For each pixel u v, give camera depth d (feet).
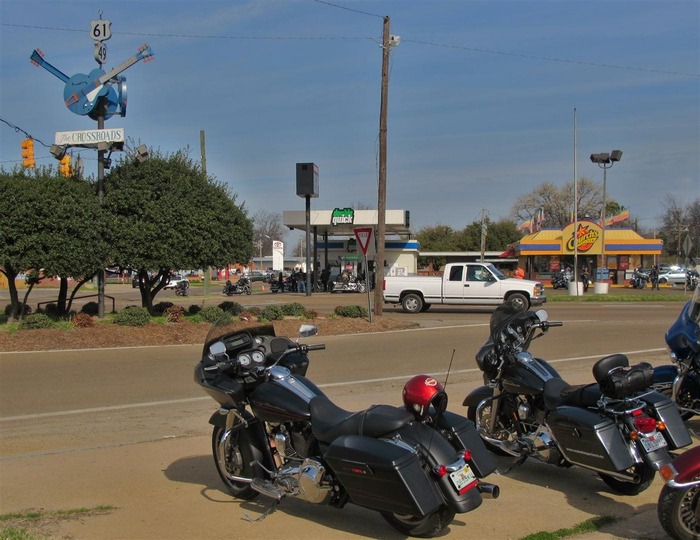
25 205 55.72
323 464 15.89
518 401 20.51
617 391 17.38
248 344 18.24
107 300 120.98
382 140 71.36
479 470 15.74
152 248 62.54
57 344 49.32
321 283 155.74
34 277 62.69
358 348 50.19
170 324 57.11
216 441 19.17
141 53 63.26
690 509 15.05
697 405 24.39
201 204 66.49
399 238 180.24
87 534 16.14
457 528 16.56
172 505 18.25
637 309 87.97
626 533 16.34
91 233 58.65
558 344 51.39
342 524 16.90
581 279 167.84
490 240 294.25
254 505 18.29
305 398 16.81
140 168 64.85
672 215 295.69
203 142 118.01
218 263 67.62
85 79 63.05
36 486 19.85
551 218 287.69
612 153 130.31
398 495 14.24
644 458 17.43
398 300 85.56
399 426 15.02
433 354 47.29
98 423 28.07
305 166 133.28
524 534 16.19
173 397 33.24
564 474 21.02
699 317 24.02
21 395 33.68
